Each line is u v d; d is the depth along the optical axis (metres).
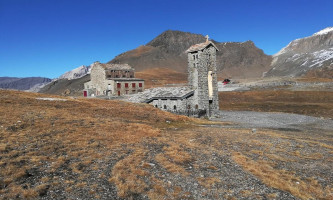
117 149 19.33
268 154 20.06
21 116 25.97
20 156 15.70
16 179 12.66
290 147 22.67
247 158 18.73
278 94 94.88
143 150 19.48
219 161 17.86
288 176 15.40
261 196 12.53
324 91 91.19
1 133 19.88
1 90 47.69
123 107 42.94
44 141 19.33
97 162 16.19
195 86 51.34
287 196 12.62
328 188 13.93
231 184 13.89
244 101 89.88
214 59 53.09
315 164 18.03
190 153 19.48
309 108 65.75
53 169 14.31
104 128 25.52
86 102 44.41
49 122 24.89
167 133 27.31
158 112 42.22
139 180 13.59
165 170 15.51
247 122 45.25
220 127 35.25
